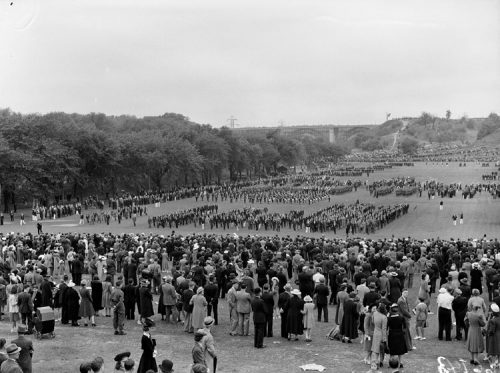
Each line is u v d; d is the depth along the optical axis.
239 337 44.81
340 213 140.88
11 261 65.75
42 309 42.44
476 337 38.09
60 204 179.50
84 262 70.19
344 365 37.59
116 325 44.12
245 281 47.62
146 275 52.34
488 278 55.41
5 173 151.75
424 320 44.62
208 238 81.44
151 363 31.61
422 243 82.06
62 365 36.56
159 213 154.25
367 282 47.84
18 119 176.50
